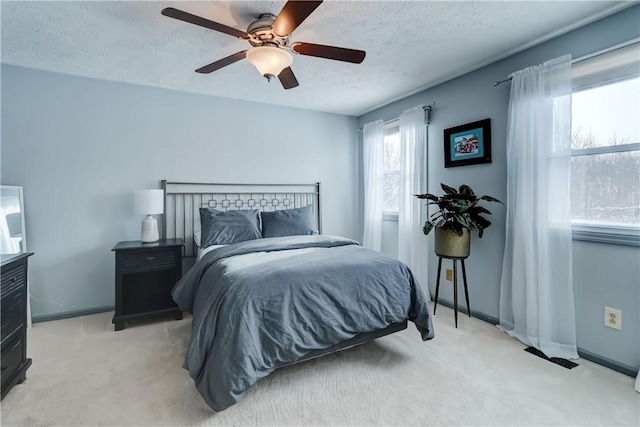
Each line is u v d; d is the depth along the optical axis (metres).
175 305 2.94
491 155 2.74
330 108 4.09
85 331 2.63
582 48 2.13
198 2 1.83
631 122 1.96
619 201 2.02
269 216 3.43
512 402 1.69
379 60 2.65
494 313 2.76
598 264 2.08
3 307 1.72
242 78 3.03
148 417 1.59
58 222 2.88
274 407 1.67
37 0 1.79
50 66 2.72
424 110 3.34
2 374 1.72
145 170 3.23
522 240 2.39
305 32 2.20
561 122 2.17
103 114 3.04
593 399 1.71
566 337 2.17
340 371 2.00
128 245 2.83
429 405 1.67
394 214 3.91
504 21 2.07
